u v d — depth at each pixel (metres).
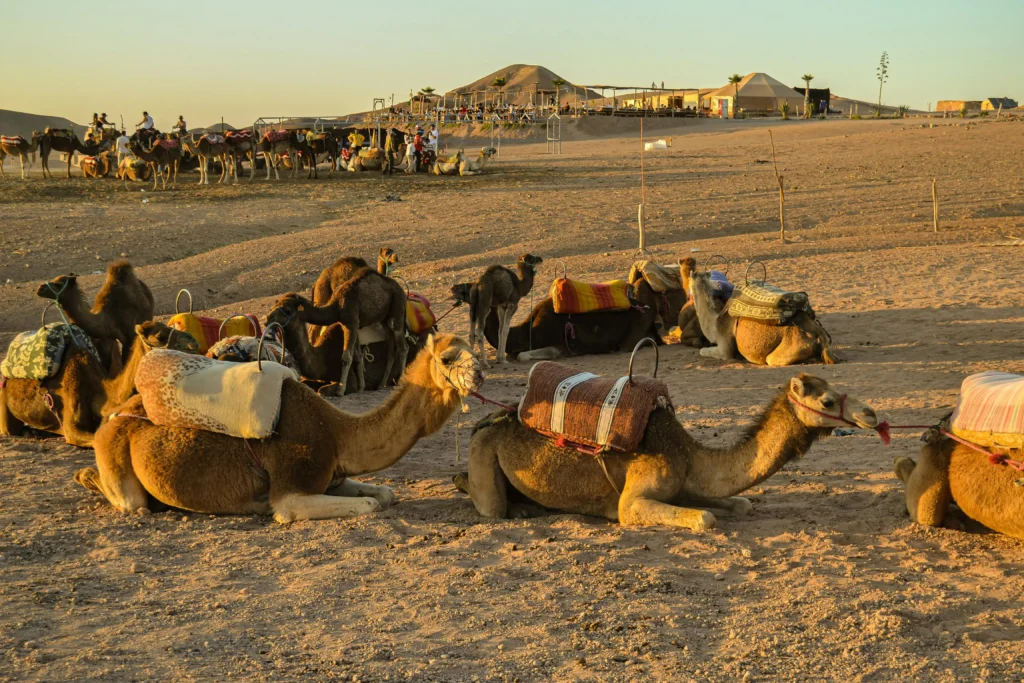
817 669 5.14
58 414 10.90
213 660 5.33
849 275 20.17
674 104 114.38
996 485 6.84
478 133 97.38
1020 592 6.13
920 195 34.66
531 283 15.91
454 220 32.16
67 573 6.80
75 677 5.09
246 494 7.92
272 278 24.22
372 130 63.28
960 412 7.12
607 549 6.97
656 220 31.22
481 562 6.84
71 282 11.52
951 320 15.66
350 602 6.20
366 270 13.46
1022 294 17.23
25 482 9.35
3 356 17.89
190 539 7.46
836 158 48.31
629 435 7.31
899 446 9.83
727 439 10.18
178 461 7.85
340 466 7.95
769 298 13.85
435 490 8.81
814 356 13.70
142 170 48.19
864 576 6.43
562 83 117.44
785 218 31.34
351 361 13.37
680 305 16.41
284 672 5.16
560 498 7.72
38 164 68.31
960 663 5.22
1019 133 53.59
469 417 11.89
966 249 22.81
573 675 5.11
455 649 5.46
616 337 15.93
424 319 14.71
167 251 27.97
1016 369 12.66
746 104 109.06
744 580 6.40
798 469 9.13
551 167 53.16
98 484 8.63
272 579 6.64
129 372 9.32
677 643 5.49
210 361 8.14
